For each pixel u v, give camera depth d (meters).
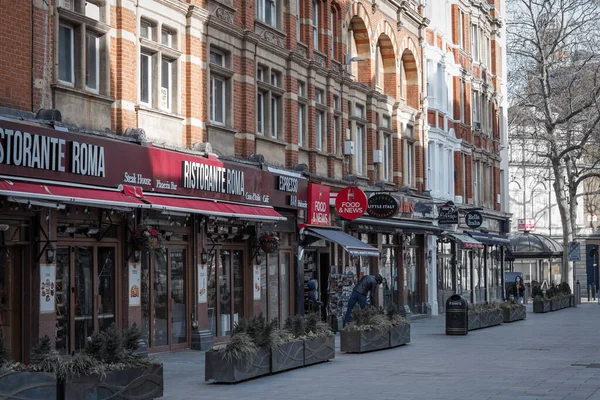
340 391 15.44
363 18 35.53
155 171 20.50
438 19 45.25
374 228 34.19
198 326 23.06
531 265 76.56
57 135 17.17
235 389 15.78
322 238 29.09
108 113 19.83
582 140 52.59
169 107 22.70
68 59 18.81
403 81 41.22
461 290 48.78
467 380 16.89
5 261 16.97
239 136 25.88
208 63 23.98
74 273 18.58
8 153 15.86
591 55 51.25
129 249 20.05
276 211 27.41
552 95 54.81
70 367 12.44
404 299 38.97
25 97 17.09
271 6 28.25
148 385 13.71
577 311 47.44
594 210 76.69
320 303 29.75
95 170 18.27
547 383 16.36
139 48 21.05
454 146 47.50
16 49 16.89
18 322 17.12
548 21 51.94
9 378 11.73
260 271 26.72
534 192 78.00
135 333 13.91
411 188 40.56
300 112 30.30
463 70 49.19
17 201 15.71
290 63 28.98
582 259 76.31
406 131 40.97
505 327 33.41
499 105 58.09
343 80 33.31
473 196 51.47
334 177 32.31
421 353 22.44
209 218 23.39
